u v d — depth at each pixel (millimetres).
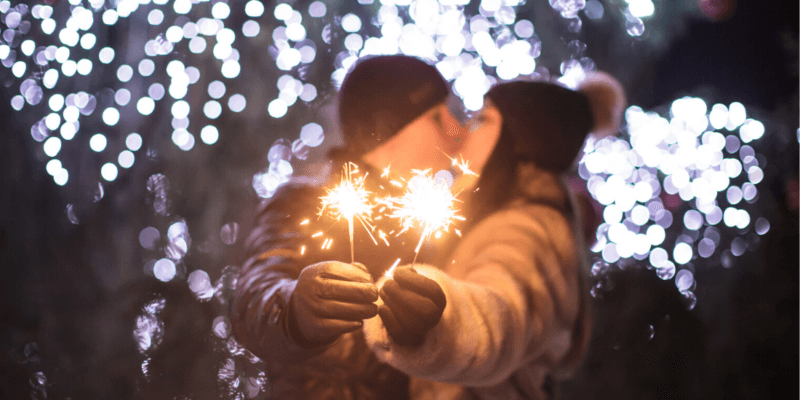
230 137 3709
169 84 3555
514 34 3684
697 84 6012
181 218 3729
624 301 3223
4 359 3232
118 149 3654
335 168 1494
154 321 3328
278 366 1419
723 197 4730
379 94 1439
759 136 4668
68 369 3242
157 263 3582
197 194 3738
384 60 1490
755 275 3893
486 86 3402
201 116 3670
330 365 1343
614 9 3916
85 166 3678
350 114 1485
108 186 3713
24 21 3283
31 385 3143
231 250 3682
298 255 1405
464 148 1467
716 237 4500
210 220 3742
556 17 3822
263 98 3688
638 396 3107
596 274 3322
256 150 3744
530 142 1446
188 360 3199
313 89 3561
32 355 3303
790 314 3645
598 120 1839
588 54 4246
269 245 1438
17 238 3639
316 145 3504
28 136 3619
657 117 4656
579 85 1874
